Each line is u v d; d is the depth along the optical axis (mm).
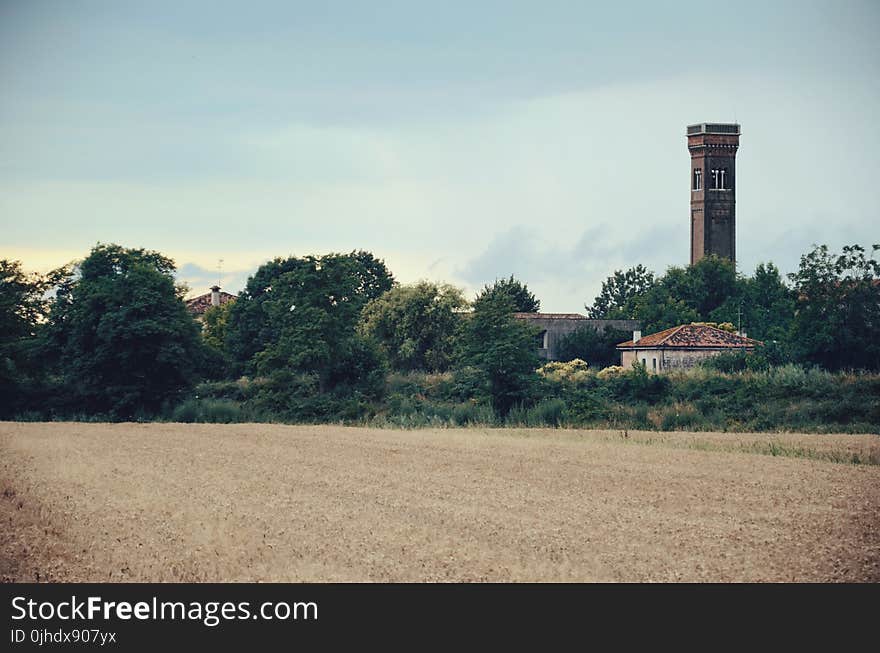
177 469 36031
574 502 27484
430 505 26656
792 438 48250
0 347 73875
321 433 55406
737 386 61812
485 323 65938
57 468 35656
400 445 46812
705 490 30266
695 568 19219
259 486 30828
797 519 24969
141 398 71500
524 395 64250
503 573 18453
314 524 23266
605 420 59719
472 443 47438
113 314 70688
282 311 73188
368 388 71250
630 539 21781
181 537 21578
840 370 71188
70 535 21859
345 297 73312
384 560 19297
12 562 19391
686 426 56781
